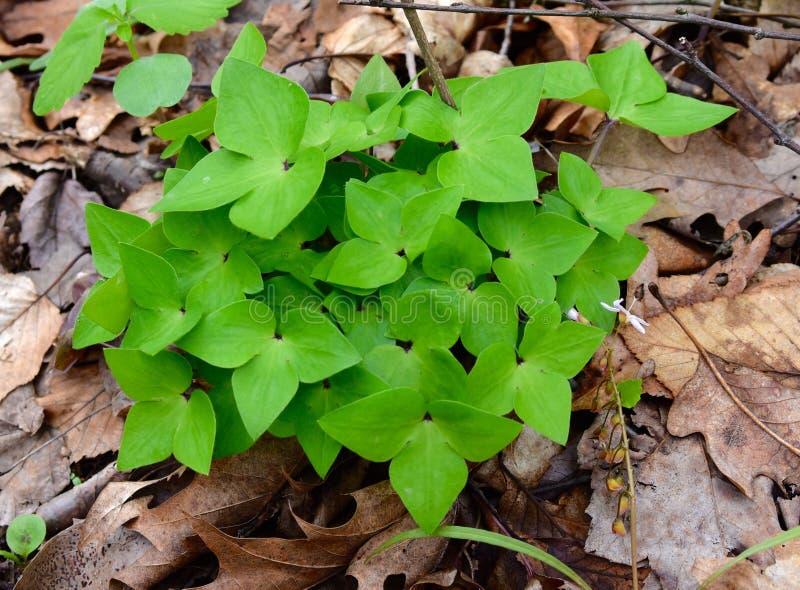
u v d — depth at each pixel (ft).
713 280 1.29
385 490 1.16
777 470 1.17
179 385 1.07
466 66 1.55
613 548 1.15
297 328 1.02
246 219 1.03
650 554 1.14
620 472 1.15
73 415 1.38
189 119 1.17
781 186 1.38
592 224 1.13
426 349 1.05
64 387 1.40
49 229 1.58
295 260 1.10
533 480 1.21
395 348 1.06
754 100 1.44
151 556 1.19
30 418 1.37
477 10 1.15
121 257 1.04
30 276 1.53
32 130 1.67
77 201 1.60
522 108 1.08
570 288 1.15
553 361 1.06
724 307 1.26
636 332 1.25
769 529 1.14
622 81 1.22
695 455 1.19
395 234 1.06
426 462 1.03
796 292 1.25
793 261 1.35
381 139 1.06
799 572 1.11
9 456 1.35
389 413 0.99
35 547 1.23
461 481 1.03
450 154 1.09
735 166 1.39
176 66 1.27
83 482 1.32
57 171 1.63
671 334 1.25
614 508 1.17
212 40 1.73
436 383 1.05
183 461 1.04
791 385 1.21
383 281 1.04
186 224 1.09
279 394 1.01
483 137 1.09
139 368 1.04
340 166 1.16
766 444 1.18
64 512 1.29
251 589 1.14
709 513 1.16
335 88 1.60
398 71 1.61
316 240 1.16
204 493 1.20
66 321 1.42
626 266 1.15
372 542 1.15
